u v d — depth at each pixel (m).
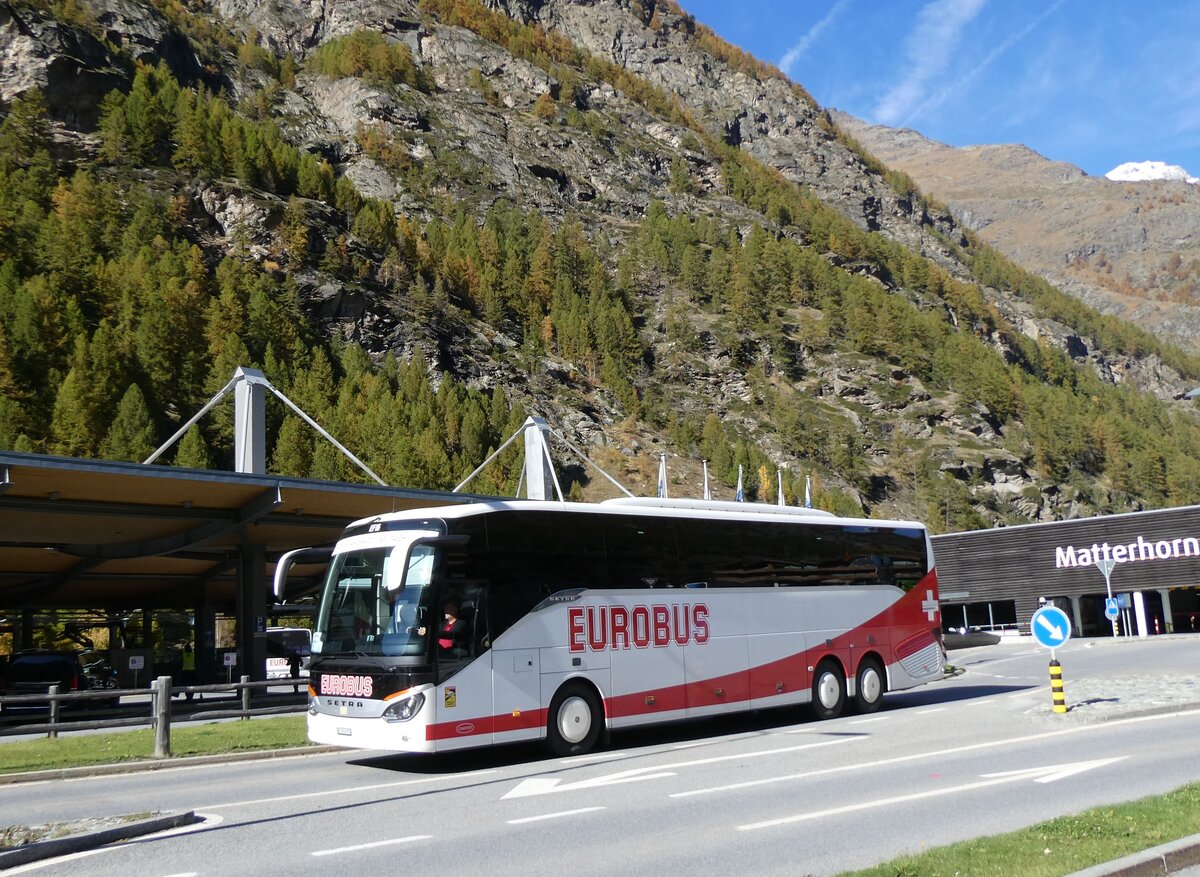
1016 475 188.25
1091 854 7.25
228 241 160.12
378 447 120.31
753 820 9.82
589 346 193.50
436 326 170.50
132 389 104.06
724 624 18.00
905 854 7.68
